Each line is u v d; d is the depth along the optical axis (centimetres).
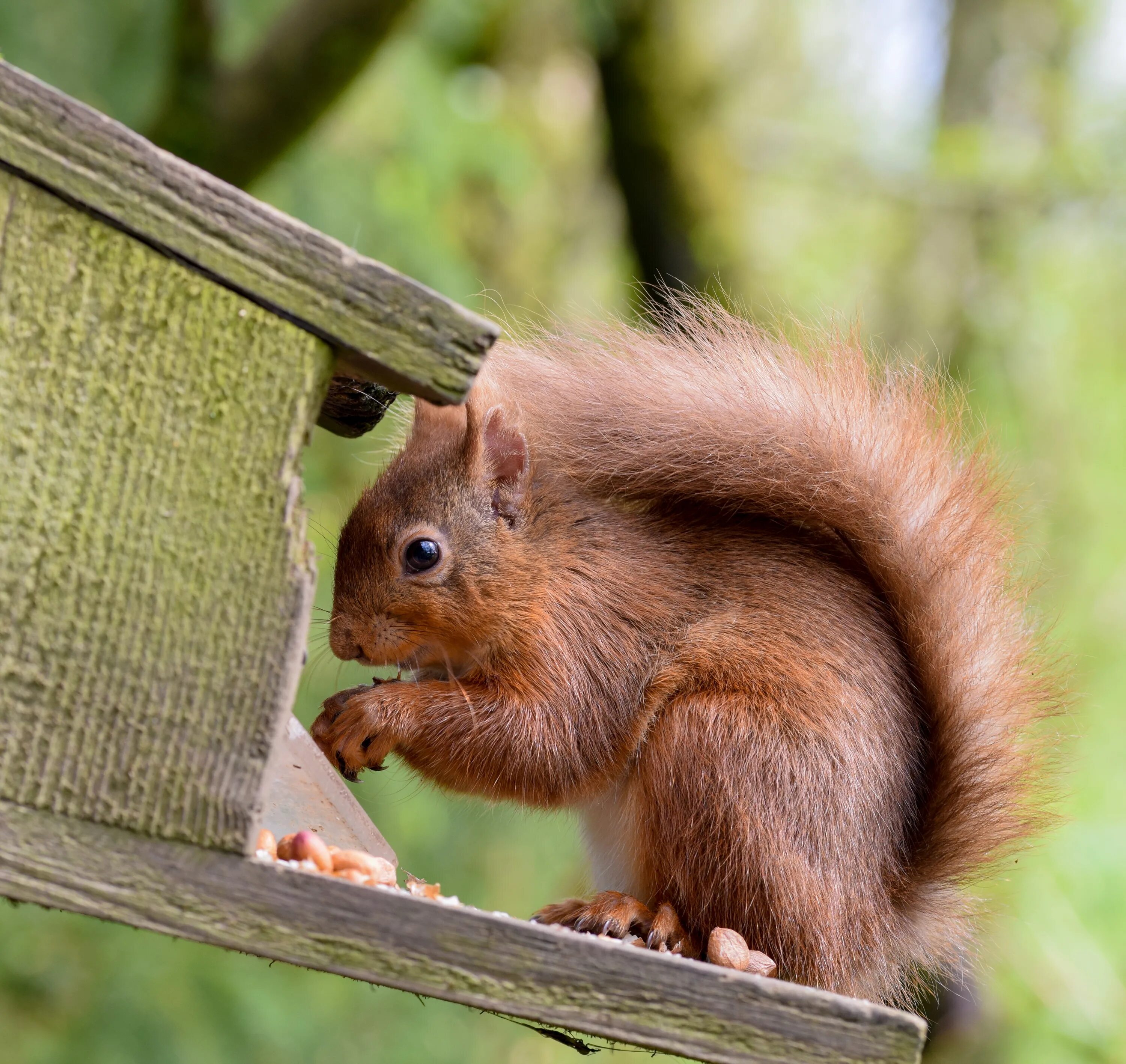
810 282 311
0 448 181
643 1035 182
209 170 221
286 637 181
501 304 206
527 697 193
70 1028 218
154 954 221
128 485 181
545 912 191
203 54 220
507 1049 250
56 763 181
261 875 181
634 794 193
